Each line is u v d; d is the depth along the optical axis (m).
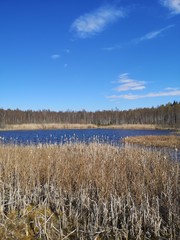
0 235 5.12
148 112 104.19
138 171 7.67
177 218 5.40
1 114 88.12
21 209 5.96
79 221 5.66
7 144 12.71
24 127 69.69
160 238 4.98
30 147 12.08
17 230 5.34
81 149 11.34
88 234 5.11
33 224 5.53
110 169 7.66
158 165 8.01
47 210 6.11
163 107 101.69
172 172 7.35
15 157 8.64
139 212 5.48
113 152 10.62
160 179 7.05
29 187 7.01
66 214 5.95
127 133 44.84
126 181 6.68
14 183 7.50
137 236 4.96
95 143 12.93
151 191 6.34
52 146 12.27
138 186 6.33
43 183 7.37
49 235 5.02
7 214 5.93
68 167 7.80
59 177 7.23
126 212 5.82
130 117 102.44
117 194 6.30
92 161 8.37
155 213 5.28
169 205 5.70
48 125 78.50
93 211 5.86
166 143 23.92
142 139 27.62
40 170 7.97
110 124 93.50
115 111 111.25
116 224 5.26
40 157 9.30
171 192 6.09
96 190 6.72
